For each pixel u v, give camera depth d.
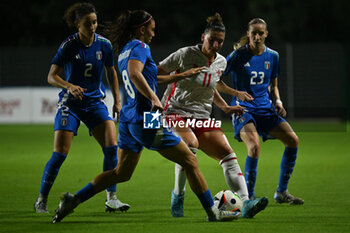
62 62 23.81
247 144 25.52
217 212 21.11
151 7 111.50
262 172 37.03
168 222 21.33
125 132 20.23
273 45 92.12
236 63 26.53
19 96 83.81
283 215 22.70
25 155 47.19
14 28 111.25
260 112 26.33
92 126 24.11
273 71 27.02
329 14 109.19
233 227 20.25
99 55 24.30
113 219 22.05
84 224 20.95
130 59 19.41
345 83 90.75
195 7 112.38
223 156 22.62
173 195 22.55
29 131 71.75
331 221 21.39
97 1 108.44
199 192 20.70
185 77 21.06
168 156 20.06
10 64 92.00
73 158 45.81
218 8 112.38
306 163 41.62
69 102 23.94
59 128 23.59
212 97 23.34
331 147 53.22
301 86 91.44
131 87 19.75
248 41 26.81
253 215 21.92
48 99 84.12
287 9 110.81
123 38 20.53
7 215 22.88
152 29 20.70
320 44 90.94
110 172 20.59
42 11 109.75
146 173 37.06
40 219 21.98
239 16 111.94
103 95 24.80
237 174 22.50
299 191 29.25
